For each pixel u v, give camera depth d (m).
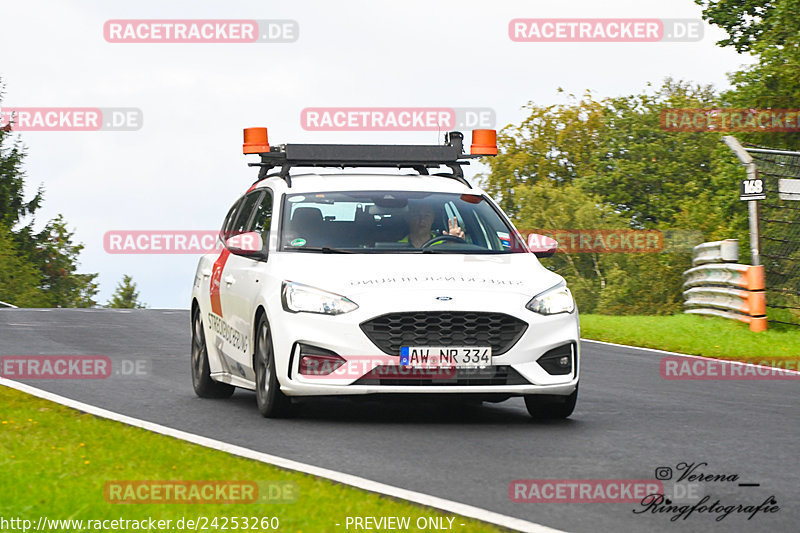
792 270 78.06
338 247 36.88
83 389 42.97
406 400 34.03
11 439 30.31
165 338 65.56
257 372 36.22
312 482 25.16
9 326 71.44
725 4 178.25
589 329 72.00
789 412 38.59
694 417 36.97
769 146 148.25
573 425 35.00
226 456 28.33
